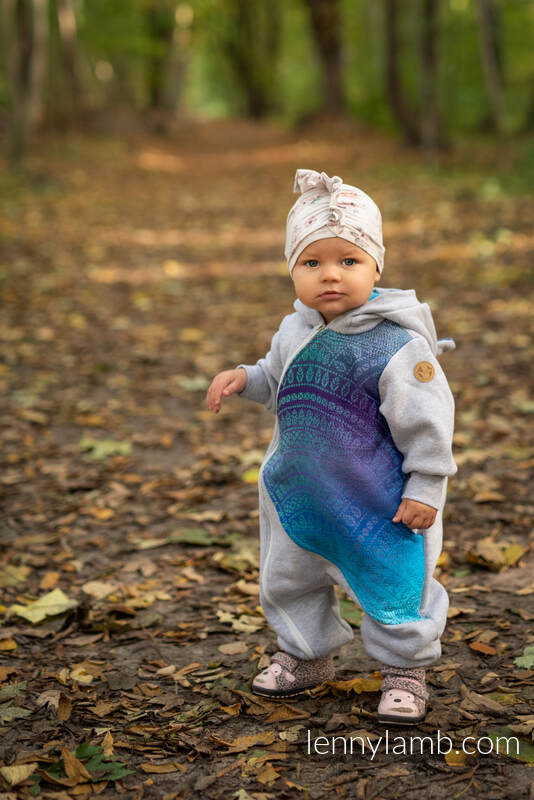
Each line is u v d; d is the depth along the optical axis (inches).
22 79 677.9
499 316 298.0
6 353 279.1
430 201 553.9
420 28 748.6
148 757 90.5
